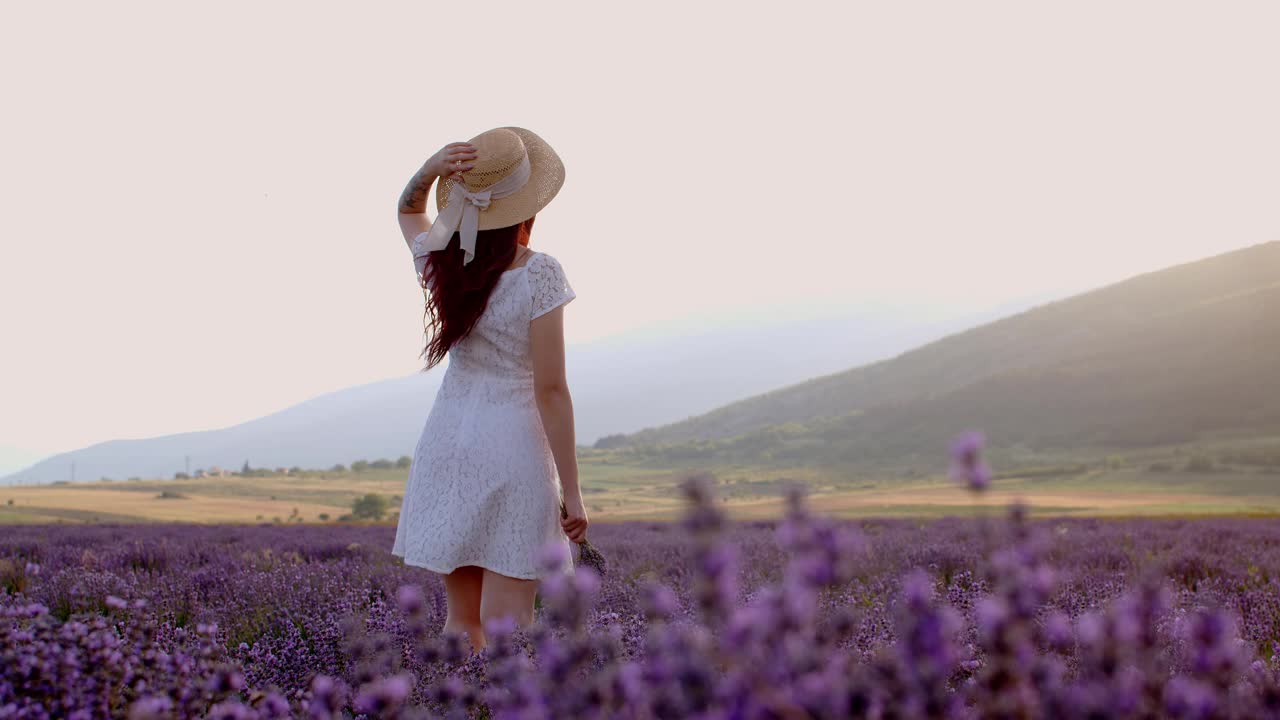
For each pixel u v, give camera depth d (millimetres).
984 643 2377
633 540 12523
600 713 1229
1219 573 7262
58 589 5754
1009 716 1098
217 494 128250
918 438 173625
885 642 2764
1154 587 1152
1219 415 139375
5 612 2113
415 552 3178
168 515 77812
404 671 2557
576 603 1299
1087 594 4824
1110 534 12820
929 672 1063
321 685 1667
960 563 7328
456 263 3184
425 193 3477
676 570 7484
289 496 127375
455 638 1915
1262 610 4523
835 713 980
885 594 4766
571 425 3168
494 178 3125
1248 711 1229
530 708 1280
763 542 9359
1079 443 141875
